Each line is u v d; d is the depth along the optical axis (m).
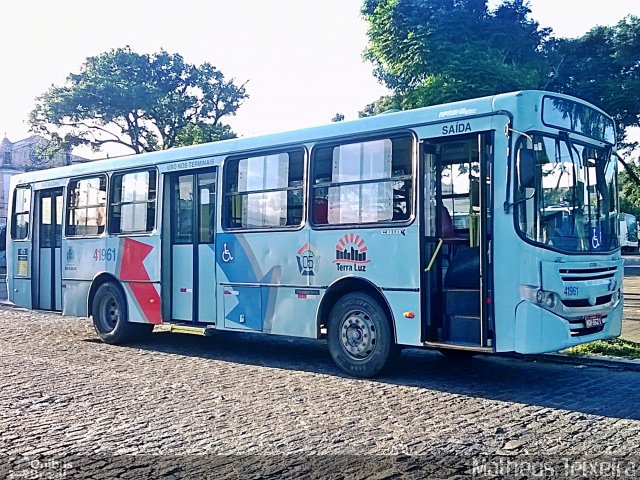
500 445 6.06
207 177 11.37
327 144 9.68
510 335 7.96
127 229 12.57
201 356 11.33
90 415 7.26
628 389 8.48
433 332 8.71
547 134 8.25
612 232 9.21
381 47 20.20
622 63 25.31
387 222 8.94
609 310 8.79
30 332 14.62
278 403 7.75
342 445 6.09
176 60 44.69
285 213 10.14
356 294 9.27
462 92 18.17
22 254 14.94
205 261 11.26
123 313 12.59
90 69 42.41
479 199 8.33
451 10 19.66
